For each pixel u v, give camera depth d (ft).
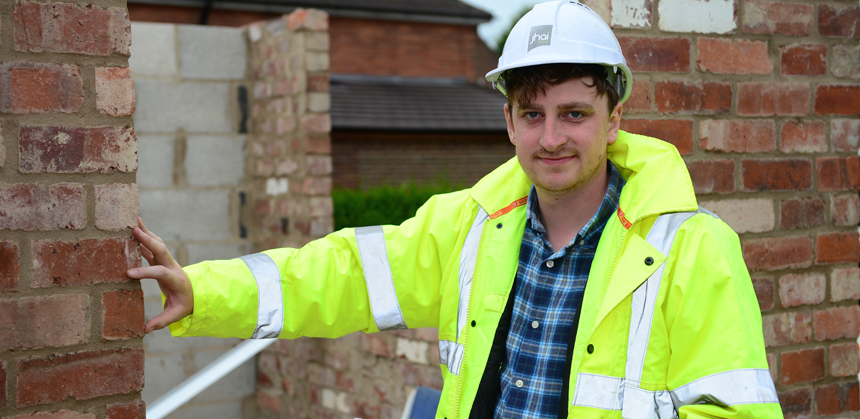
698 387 4.22
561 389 4.66
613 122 5.01
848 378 6.99
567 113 4.67
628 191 4.83
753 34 6.64
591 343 4.53
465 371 4.96
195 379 12.10
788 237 6.77
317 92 13.50
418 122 37.70
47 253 4.56
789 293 6.77
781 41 6.75
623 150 5.09
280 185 14.39
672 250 4.51
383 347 11.49
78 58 4.62
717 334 4.23
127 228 4.77
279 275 5.24
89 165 4.66
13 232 4.48
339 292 5.42
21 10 4.48
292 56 13.71
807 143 6.86
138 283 4.81
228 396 14.78
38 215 4.54
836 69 6.97
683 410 4.21
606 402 4.44
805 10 6.84
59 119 4.58
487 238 5.20
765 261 6.68
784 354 6.74
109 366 4.73
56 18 4.56
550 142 4.62
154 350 14.23
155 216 14.37
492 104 42.52
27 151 4.50
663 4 6.31
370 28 43.91
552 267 4.95
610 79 4.76
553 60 4.56
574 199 4.98
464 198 5.54
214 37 14.87
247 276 5.13
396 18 43.96
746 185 6.62
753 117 6.64
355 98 39.50
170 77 14.46
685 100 6.40
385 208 24.97
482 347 4.93
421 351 10.77
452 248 5.42
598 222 4.90
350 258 5.50
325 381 12.88
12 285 4.49
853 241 7.01
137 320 4.80
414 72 45.21
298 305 5.28
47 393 4.58
